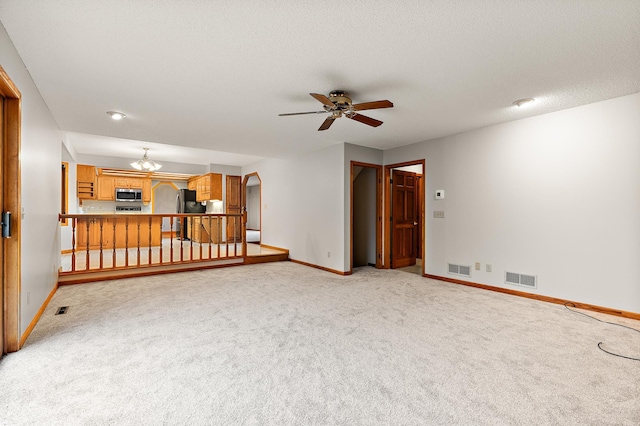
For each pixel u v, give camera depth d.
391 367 2.16
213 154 7.27
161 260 5.34
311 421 1.62
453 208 4.71
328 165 5.65
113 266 4.88
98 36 2.16
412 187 6.41
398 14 1.92
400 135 4.79
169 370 2.11
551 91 3.08
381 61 2.51
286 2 1.81
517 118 3.92
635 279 3.13
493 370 2.12
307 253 6.20
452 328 2.87
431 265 5.03
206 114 3.82
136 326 2.88
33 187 2.86
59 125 4.28
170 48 2.32
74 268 4.59
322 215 5.79
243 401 1.78
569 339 2.63
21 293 2.46
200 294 4.00
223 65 2.58
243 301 3.70
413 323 3.00
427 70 2.66
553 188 3.68
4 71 2.01
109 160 7.45
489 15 1.92
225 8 1.86
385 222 5.88
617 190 3.23
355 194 6.57
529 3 1.81
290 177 6.76
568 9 1.86
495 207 4.21
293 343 2.54
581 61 2.49
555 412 1.68
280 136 4.89
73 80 2.86
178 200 10.36
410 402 1.77
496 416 1.65
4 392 1.84
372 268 5.95
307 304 3.60
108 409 1.69
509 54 2.39
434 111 3.67
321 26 2.05
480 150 4.37
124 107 3.57
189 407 1.72
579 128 3.48
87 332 2.74
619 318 3.14
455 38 2.18
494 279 4.22
